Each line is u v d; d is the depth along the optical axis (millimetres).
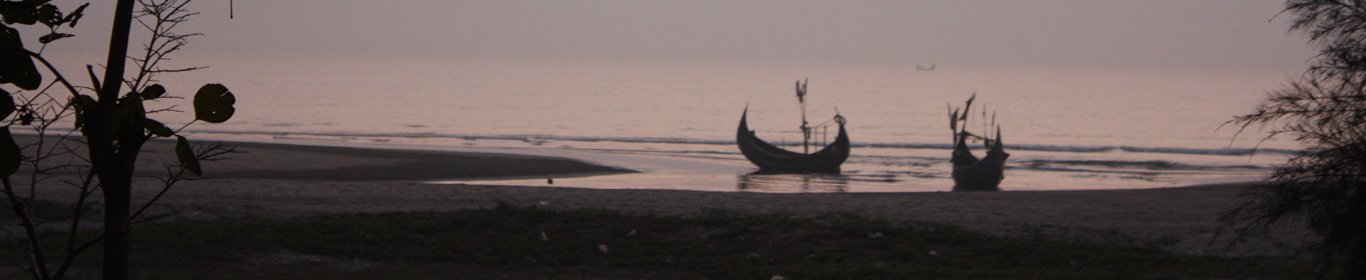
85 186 5891
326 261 19203
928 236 21922
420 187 32688
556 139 85375
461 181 45594
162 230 20500
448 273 18422
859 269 18281
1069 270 18656
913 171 58000
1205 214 26812
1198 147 83438
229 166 47062
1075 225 24328
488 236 21953
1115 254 20094
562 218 23797
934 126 114812
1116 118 131375
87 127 5520
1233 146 84062
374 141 79250
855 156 69812
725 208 27578
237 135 82000
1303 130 14328
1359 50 13906
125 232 5598
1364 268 14125
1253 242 21172
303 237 20938
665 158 63375
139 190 29453
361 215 24438
